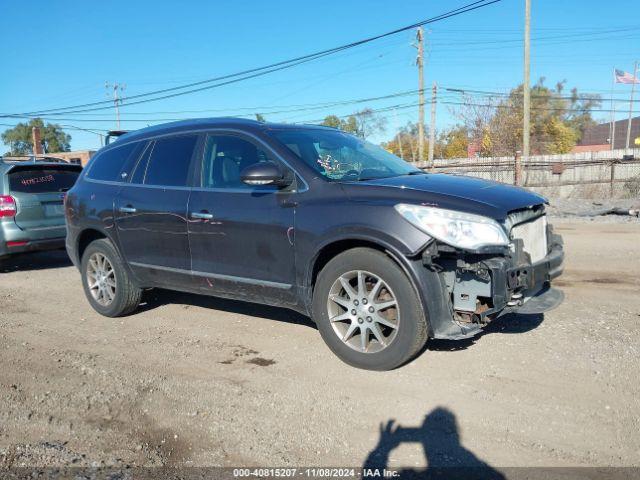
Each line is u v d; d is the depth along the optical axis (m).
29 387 4.19
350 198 4.12
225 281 4.86
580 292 6.20
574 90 62.16
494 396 3.69
